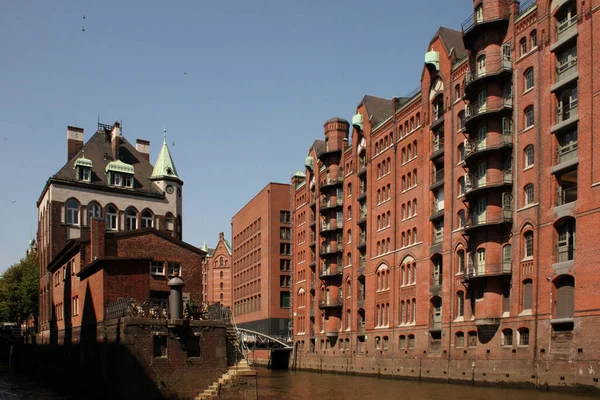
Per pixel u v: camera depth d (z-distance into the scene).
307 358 93.62
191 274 55.25
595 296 40.44
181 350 37.56
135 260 43.50
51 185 78.69
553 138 45.66
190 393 37.38
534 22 48.66
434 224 62.41
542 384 44.66
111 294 42.56
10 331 95.00
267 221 115.56
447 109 59.97
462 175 57.06
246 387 38.16
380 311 72.06
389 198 71.75
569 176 44.59
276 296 112.94
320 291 90.38
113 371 38.44
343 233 84.56
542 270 45.69
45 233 81.19
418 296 63.44
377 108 79.88
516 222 48.97
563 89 45.34
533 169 47.66
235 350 42.56
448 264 58.00
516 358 47.56
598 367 39.78
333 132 87.19
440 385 53.84
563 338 43.38
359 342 77.81
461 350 54.91
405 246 67.12
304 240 100.25
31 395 48.41
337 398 46.72
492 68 51.91
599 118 41.34
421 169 64.75
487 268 50.28
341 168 86.31
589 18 42.78
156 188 86.56
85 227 79.88
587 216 41.69
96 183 81.94
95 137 87.81
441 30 63.12
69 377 55.69
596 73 41.88
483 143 52.06
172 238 55.03
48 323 71.94
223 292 187.00
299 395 49.97
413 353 63.50
